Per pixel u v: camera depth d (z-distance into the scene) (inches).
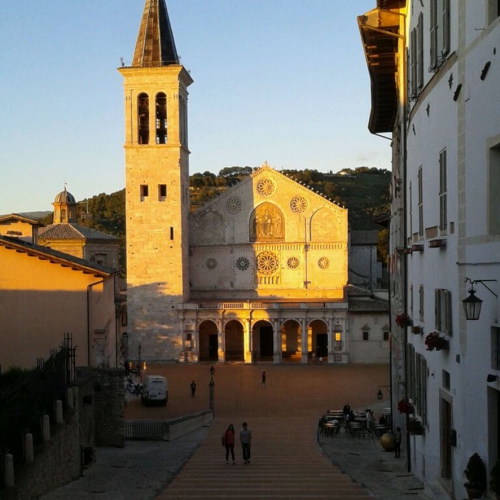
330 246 4407.0
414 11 1106.1
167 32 4311.0
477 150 738.2
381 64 1473.9
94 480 1205.7
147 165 4259.4
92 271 1752.0
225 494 1053.8
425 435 1056.2
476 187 741.3
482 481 713.0
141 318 4254.4
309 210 4414.4
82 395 1433.3
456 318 832.9
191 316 4224.9
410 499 942.4
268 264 4446.4
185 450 1690.5
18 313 1747.0
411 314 1238.9
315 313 4180.6
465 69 775.1
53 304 1753.2
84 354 1749.5
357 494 1023.6
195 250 4485.7
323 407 2797.7
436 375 959.0
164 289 4252.0
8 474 855.7
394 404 1893.5
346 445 1898.4
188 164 4505.4
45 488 1014.4
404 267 1310.3
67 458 1165.1
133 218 4261.8
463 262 792.3
